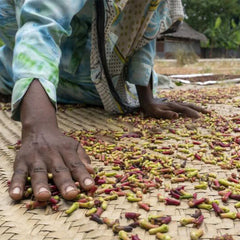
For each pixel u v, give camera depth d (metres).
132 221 0.53
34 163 0.58
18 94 0.65
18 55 0.68
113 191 0.60
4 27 1.07
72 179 0.59
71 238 0.51
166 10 0.99
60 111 1.16
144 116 1.04
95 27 0.93
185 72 3.06
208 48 8.41
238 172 0.67
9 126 0.98
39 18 0.72
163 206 0.57
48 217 0.54
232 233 0.51
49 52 0.70
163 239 0.50
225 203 0.57
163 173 0.67
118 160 0.71
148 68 0.99
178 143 0.83
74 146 0.62
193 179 0.64
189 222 0.52
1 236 0.51
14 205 0.57
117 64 0.97
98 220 0.53
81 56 1.06
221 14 9.13
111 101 1.02
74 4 0.76
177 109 1.04
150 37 0.97
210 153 0.77
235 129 0.91
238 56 8.91
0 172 0.68
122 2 0.85
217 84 2.04
